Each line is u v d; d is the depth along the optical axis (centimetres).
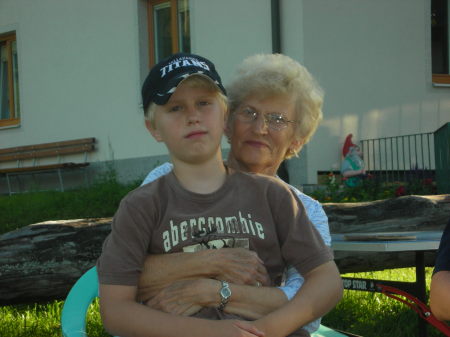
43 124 1257
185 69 193
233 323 176
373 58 975
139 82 1120
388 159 980
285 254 196
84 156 1186
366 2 969
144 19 1129
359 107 963
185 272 187
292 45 946
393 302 451
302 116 240
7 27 1302
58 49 1227
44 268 326
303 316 184
